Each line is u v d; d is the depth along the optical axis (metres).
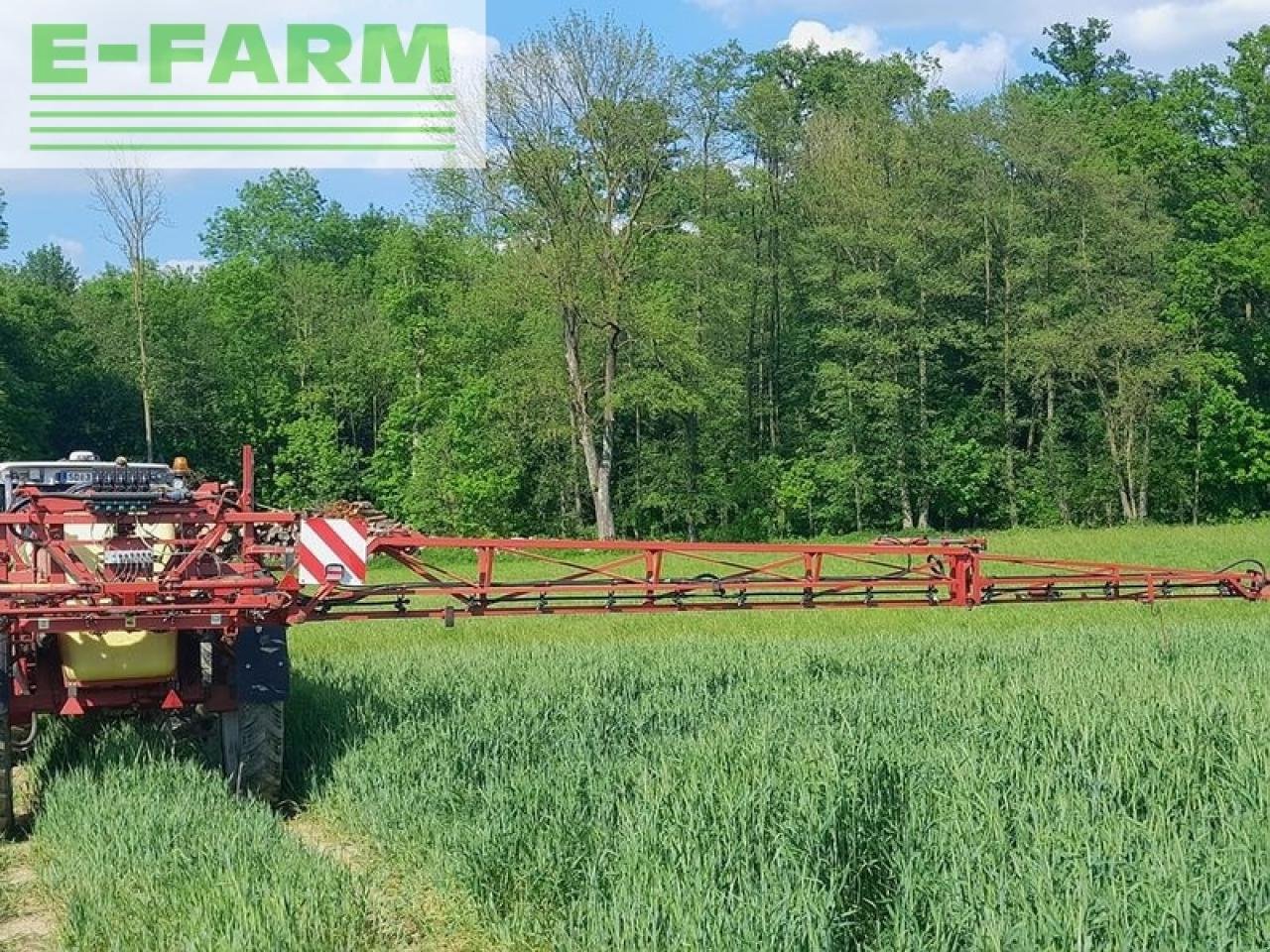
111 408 55.50
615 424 55.00
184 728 10.70
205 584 9.06
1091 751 8.31
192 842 7.78
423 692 12.46
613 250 45.59
